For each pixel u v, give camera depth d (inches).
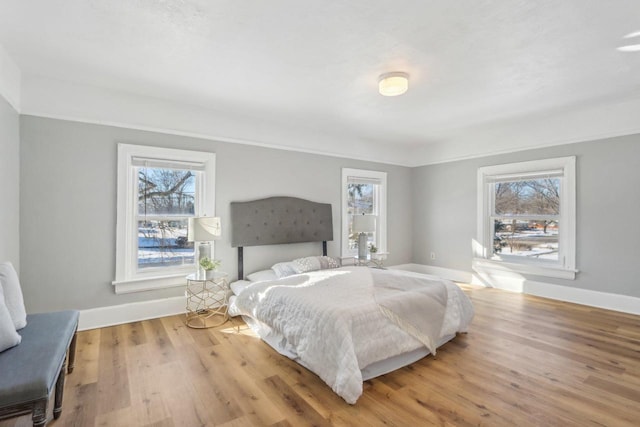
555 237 164.2
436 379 86.1
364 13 76.5
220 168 150.1
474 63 102.4
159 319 132.8
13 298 71.5
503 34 85.6
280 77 112.8
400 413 71.5
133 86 120.9
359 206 207.2
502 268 182.2
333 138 189.9
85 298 121.0
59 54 96.8
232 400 76.3
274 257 167.5
